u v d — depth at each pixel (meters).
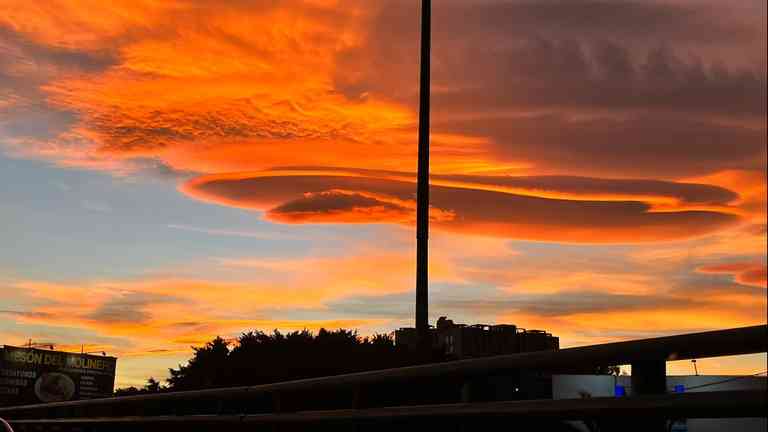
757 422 10.88
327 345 19.78
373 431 6.26
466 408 4.99
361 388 6.23
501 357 4.78
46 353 94.50
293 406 10.46
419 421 5.45
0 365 91.69
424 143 17.42
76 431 13.41
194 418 8.89
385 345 19.44
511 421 4.82
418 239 16.84
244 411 8.59
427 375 5.41
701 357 3.65
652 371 3.93
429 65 17.89
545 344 70.06
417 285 16.62
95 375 97.81
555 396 32.78
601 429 4.26
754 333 3.36
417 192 17.20
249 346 20.91
